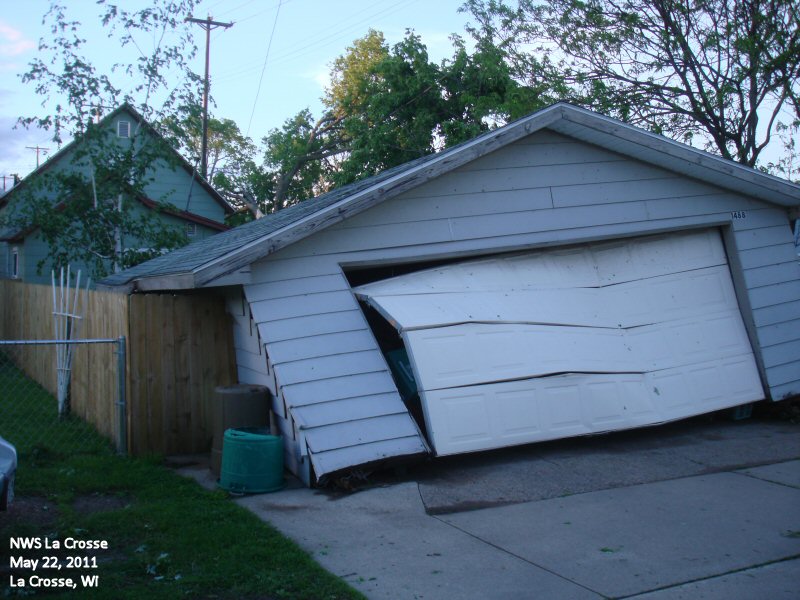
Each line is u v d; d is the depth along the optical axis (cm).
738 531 557
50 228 1619
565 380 820
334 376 744
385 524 592
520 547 535
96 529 569
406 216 852
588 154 942
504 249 895
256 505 649
